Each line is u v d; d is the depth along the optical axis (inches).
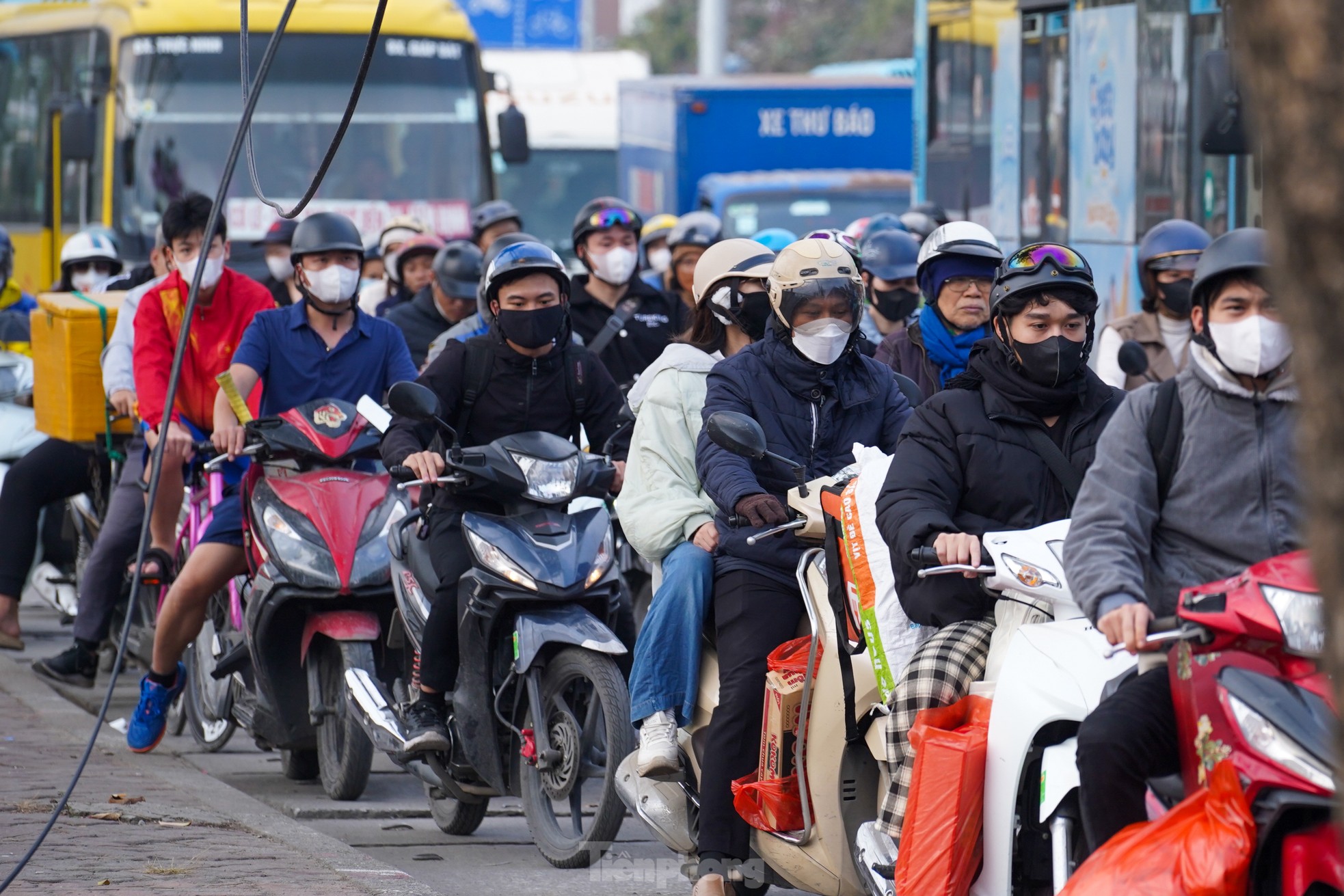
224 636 880.3
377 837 770.2
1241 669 389.4
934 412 514.9
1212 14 1162.0
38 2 2395.4
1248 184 1116.5
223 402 838.5
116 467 1066.7
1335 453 226.1
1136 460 441.7
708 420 559.8
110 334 1074.1
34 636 1302.9
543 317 727.7
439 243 1344.7
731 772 579.5
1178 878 384.8
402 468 705.6
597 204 1116.5
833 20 6279.5
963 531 506.9
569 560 703.7
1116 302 1301.7
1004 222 1533.0
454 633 724.0
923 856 465.1
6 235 1397.6
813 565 562.3
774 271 609.3
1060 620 465.7
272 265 1299.2
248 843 675.4
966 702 486.3
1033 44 1471.5
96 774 813.9
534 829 711.1
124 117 1943.9
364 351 867.4
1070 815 439.8
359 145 1967.3
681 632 605.3
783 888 645.3
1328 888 374.0
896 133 2760.8
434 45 2007.9
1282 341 418.6
